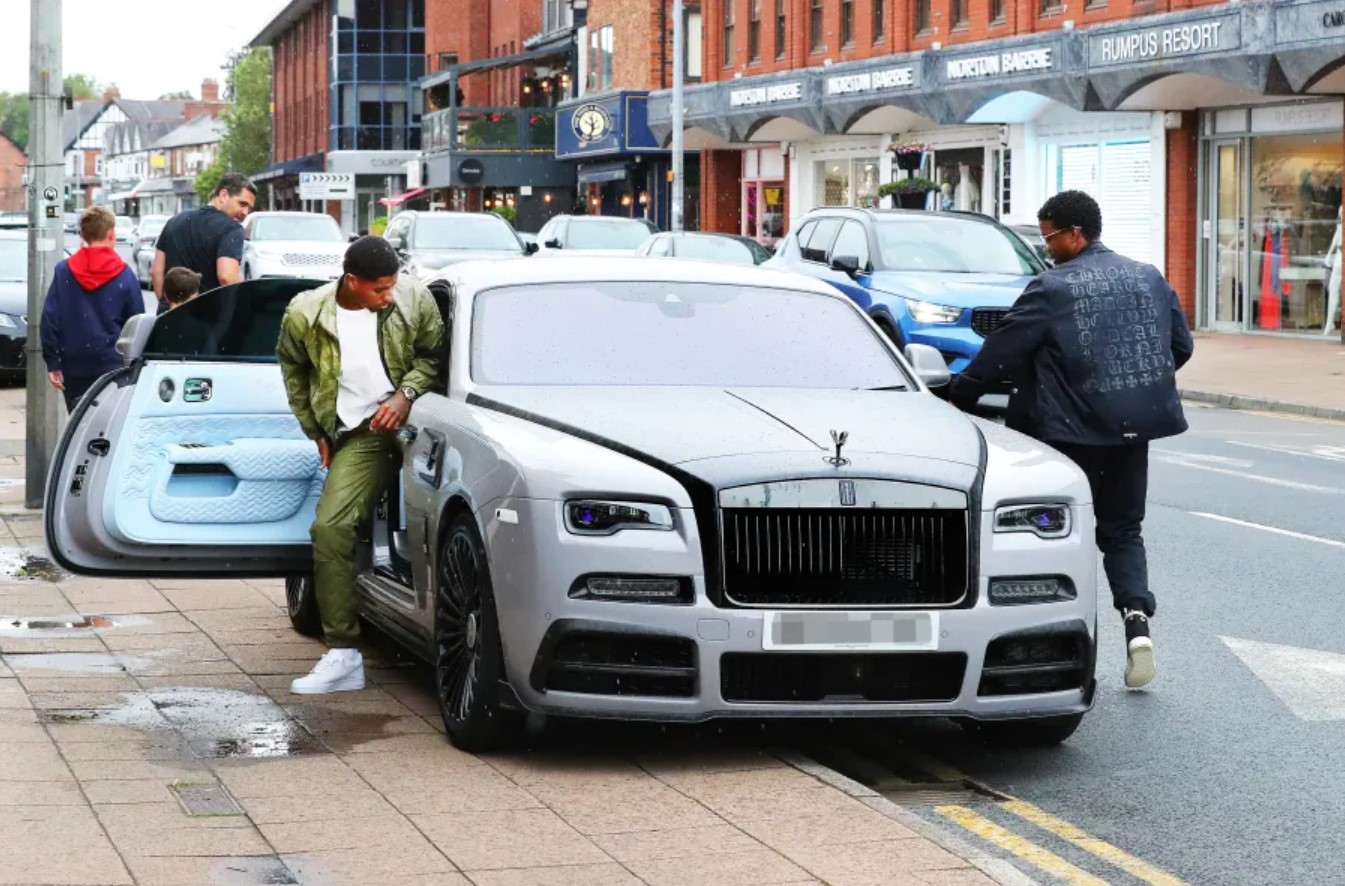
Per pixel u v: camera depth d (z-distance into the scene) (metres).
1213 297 32.97
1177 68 30.12
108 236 12.80
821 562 6.95
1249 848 6.48
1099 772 7.50
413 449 8.06
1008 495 7.14
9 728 7.43
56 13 13.91
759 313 8.67
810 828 6.22
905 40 41.47
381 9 94.06
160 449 8.47
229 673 8.66
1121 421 8.39
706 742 7.56
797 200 49.19
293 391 8.27
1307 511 14.48
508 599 7.00
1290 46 27.59
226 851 5.83
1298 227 30.92
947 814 6.90
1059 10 35.91
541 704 6.95
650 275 8.84
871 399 8.01
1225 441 19.55
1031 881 5.67
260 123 128.50
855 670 6.94
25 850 5.75
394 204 81.88
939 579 7.03
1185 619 10.48
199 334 8.55
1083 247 8.62
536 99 72.69
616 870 5.73
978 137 40.03
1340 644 9.83
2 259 25.62
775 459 7.01
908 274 20.11
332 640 8.28
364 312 8.12
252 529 8.54
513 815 6.35
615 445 7.17
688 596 6.86
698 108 49.94
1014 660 7.16
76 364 12.74
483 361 8.16
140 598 10.50
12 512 13.43
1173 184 33.47
